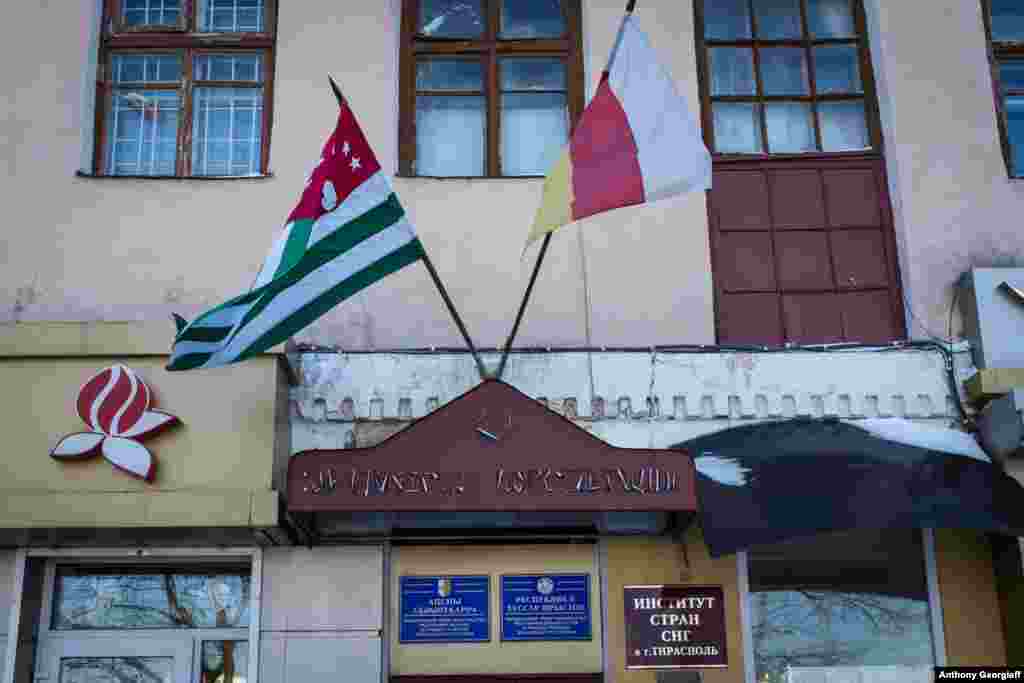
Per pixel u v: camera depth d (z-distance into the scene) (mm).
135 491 7164
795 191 8641
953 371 7996
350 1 8875
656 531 7754
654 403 7926
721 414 7910
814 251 8516
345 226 7359
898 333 8352
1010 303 8016
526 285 8250
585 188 7258
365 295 8180
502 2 9062
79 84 8602
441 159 8805
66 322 7566
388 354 7961
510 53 9023
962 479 7293
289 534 7441
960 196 8484
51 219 8289
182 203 8352
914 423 7906
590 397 7918
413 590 7699
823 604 7781
